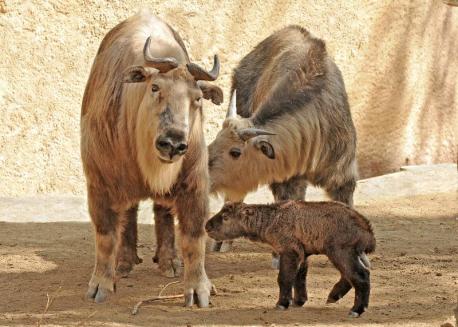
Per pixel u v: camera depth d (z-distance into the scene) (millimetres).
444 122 27656
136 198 13867
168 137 12344
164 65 12617
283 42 18250
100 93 13727
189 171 13508
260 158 16062
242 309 13500
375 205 22609
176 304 13789
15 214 20781
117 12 22984
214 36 23891
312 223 13031
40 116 22422
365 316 13031
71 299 14000
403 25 26594
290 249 13219
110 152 13562
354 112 25875
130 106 13156
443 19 27438
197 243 13758
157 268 16250
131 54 13625
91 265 16422
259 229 13367
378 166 26328
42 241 18453
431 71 27281
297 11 24953
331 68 16781
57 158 22562
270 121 16016
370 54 26062
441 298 14164
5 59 22094
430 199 23344
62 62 22578
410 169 25375
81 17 22688
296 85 16328
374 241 13031
